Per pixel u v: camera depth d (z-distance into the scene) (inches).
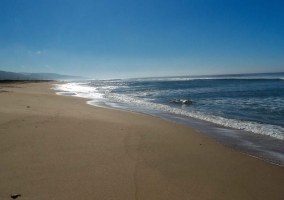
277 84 1321.4
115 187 140.4
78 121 314.7
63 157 183.3
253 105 540.4
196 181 156.3
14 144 206.2
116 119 363.9
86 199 125.0
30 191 130.3
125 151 207.2
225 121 376.5
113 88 1596.9
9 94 701.3
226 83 1680.6
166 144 240.5
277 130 312.0
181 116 429.4
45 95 765.3
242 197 137.7
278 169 182.1
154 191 138.6
